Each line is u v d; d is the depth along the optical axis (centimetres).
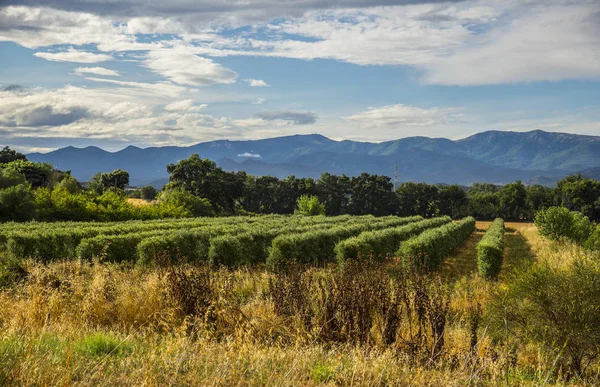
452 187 11975
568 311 776
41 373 446
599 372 752
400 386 553
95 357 541
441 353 723
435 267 2316
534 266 879
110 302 888
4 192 3922
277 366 577
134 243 2088
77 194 5047
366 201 11919
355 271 889
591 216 9781
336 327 783
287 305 841
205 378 497
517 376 678
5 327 667
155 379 473
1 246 2077
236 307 802
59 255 2138
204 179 8481
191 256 2120
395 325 771
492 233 3384
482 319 904
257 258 2392
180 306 803
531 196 10675
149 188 11181
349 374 556
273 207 11800
